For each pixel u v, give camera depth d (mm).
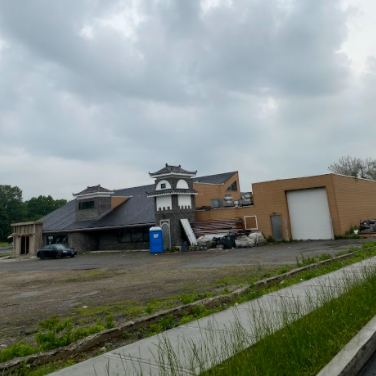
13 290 13789
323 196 27859
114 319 7449
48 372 4539
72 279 16219
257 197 30594
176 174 32781
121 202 43812
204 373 3889
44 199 149000
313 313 5762
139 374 4215
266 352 4215
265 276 11703
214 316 6723
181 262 20422
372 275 8023
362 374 4262
